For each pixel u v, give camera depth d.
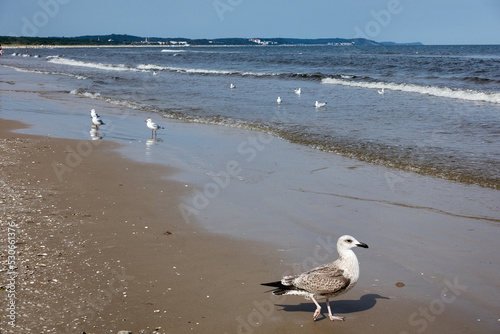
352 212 9.20
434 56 81.12
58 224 8.11
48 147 14.12
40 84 34.38
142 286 6.09
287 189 10.64
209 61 72.81
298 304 5.92
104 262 6.74
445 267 6.89
